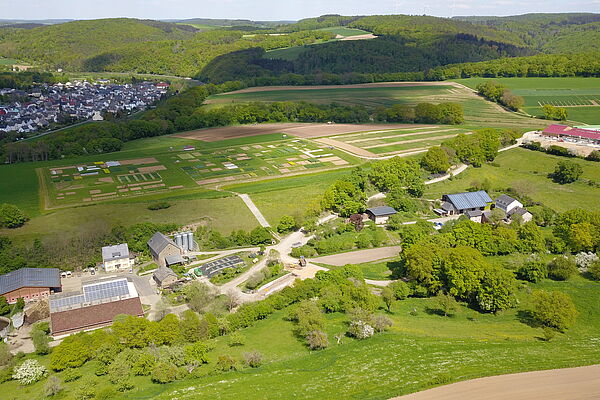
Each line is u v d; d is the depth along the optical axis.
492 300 112.94
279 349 95.88
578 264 137.50
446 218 187.00
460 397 72.62
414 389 75.25
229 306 122.56
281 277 140.50
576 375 78.69
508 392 73.56
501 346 92.06
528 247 147.25
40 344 105.06
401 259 145.00
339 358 89.44
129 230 164.62
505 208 189.50
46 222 171.75
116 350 93.69
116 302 121.94
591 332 100.44
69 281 143.62
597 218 151.12
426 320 109.31
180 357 90.19
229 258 153.25
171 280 139.75
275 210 188.12
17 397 82.94
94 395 80.69
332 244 158.62
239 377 84.06
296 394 76.31
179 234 160.25
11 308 128.38
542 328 102.81
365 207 192.62
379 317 103.81
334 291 117.25
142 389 82.06
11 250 150.62
